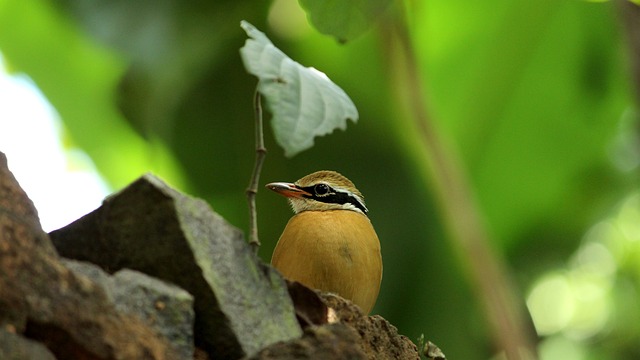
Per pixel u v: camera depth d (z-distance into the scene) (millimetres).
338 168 14023
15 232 5688
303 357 6188
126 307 6090
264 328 6742
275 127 6621
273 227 14164
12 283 5570
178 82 13117
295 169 14133
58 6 13484
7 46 15188
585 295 20172
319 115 6777
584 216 15562
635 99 12969
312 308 7277
